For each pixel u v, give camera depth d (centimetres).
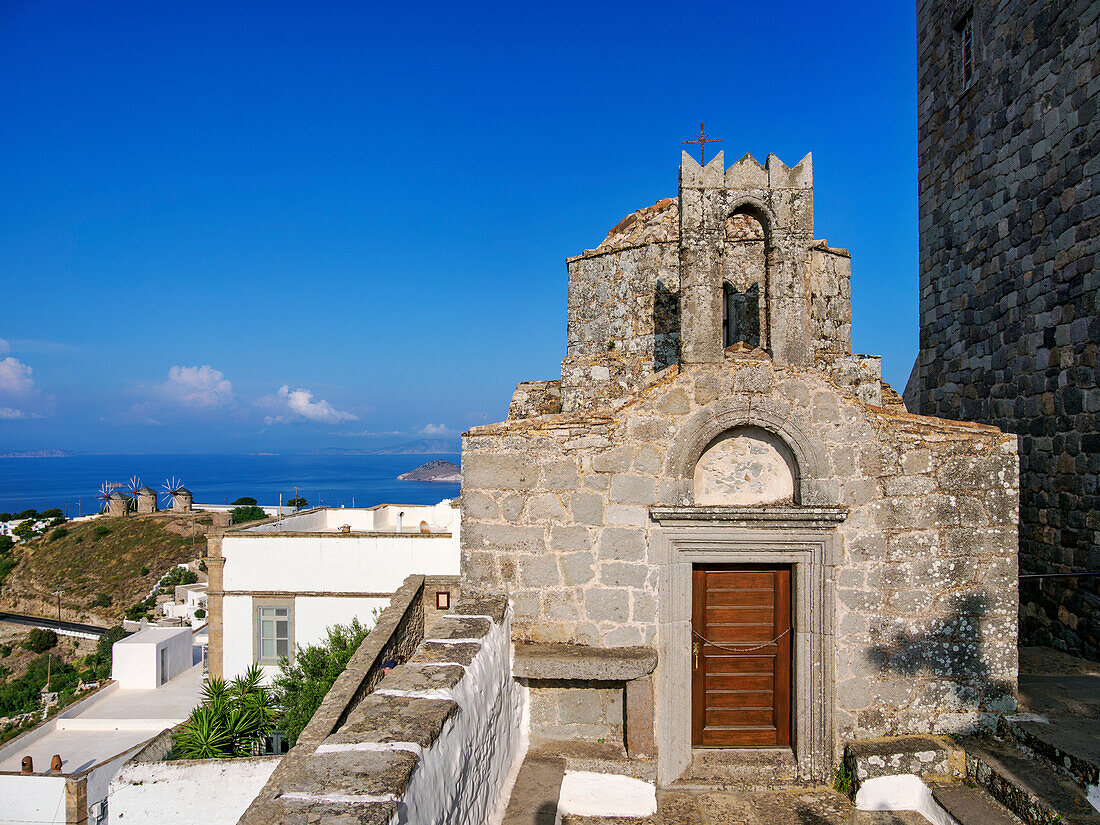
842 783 696
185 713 2133
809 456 704
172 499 8706
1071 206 1002
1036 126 1079
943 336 1365
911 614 710
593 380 1205
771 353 732
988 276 1212
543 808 587
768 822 653
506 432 721
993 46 1191
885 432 707
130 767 1166
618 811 676
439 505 2708
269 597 1889
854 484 707
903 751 676
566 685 718
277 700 1705
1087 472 959
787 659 743
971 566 714
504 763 627
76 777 1457
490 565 723
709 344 717
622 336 1273
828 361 1178
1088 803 580
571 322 1364
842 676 710
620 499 712
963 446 713
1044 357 1057
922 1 1462
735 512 695
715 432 711
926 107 1437
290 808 288
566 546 714
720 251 723
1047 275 1053
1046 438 1049
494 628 611
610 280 1296
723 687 748
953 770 677
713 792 703
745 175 730
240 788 1152
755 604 746
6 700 4234
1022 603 1091
